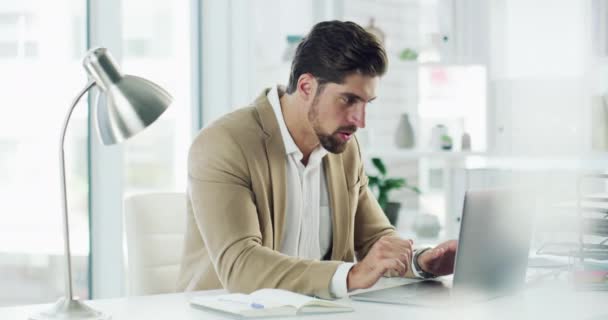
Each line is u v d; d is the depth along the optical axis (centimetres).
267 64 420
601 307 161
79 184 334
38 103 322
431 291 175
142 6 371
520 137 375
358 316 149
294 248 201
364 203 225
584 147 354
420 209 494
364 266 165
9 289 319
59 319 142
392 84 494
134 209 228
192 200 188
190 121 400
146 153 375
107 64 145
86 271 338
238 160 186
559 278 199
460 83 468
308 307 151
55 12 327
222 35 409
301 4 450
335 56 184
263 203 190
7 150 315
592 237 209
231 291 175
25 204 321
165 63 385
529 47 385
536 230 214
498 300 169
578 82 363
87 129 335
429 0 468
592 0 358
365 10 477
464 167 398
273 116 198
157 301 167
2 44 313
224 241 177
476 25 420
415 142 413
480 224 163
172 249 232
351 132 192
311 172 205
